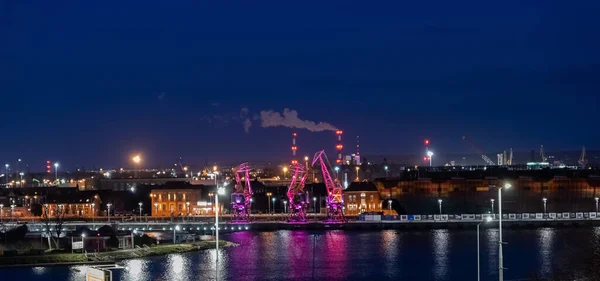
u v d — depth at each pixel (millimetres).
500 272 94625
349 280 169625
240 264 194500
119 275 177750
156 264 195375
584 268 135125
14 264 193750
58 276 177625
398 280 168625
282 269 185875
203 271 183125
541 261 189125
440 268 183500
